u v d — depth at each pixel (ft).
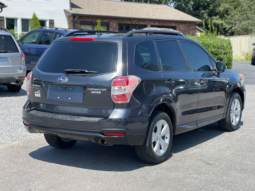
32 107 14.74
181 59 16.61
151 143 13.96
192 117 16.74
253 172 13.57
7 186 12.14
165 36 16.25
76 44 14.26
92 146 17.57
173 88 15.10
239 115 21.15
